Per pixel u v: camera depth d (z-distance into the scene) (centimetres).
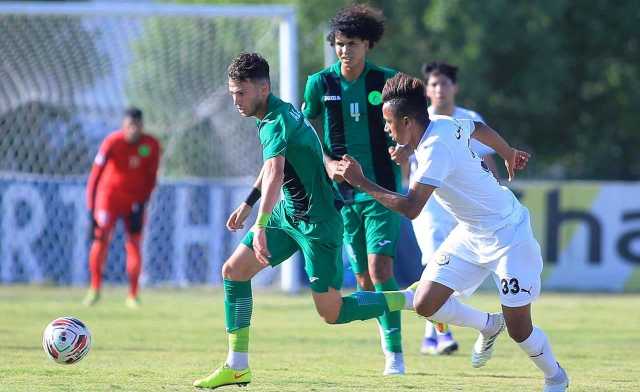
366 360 2758
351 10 2461
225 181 6166
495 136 2108
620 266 5606
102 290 5338
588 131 9719
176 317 3969
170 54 5741
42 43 5453
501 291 2009
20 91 5653
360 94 2517
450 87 2984
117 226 5684
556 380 2098
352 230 2555
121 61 5722
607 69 9500
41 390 2112
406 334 3534
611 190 5619
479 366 2361
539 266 2028
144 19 5556
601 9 9294
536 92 8981
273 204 1923
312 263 2083
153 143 4397
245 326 2123
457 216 2044
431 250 2911
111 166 4388
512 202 2045
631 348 3144
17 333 3353
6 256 5569
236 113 5959
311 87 2572
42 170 5819
